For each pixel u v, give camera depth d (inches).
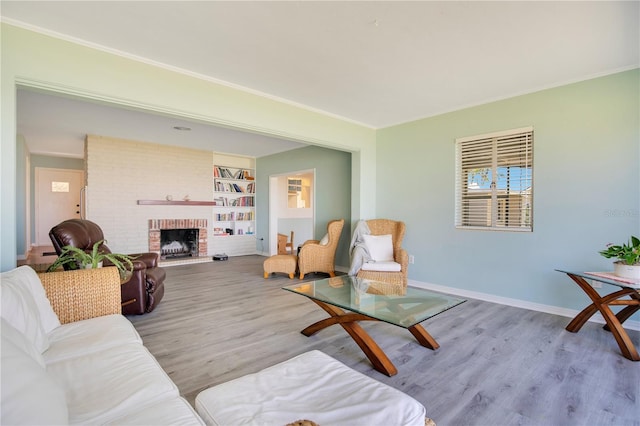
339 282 125.7
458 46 101.2
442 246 169.0
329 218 234.8
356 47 101.9
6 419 30.0
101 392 46.8
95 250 104.9
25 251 253.6
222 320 125.1
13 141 87.2
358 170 192.2
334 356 95.2
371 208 197.5
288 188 329.4
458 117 162.7
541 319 127.2
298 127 156.5
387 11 83.0
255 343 103.8
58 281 80.7
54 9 82.6
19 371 33.4
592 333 112.7
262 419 41.8
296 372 55.1
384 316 84.1
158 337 108.2
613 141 119.9
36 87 92.6
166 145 253.1
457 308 141.2
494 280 150.6
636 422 65.7
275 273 217.8
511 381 81.5
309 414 43.0
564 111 130.4
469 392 76.7
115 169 229.1
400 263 163.3
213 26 90.6
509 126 144.9
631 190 116.6
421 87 135.8
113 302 86.8
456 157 164.1
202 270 228.4
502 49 103.1
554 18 85.9
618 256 103.7
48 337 66.6
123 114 169.5
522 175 143.3
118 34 94.7
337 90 138.9
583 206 126.5
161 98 113.9
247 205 310.8
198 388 77.3
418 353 97.3
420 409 45.1
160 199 250.2
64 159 316.8
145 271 134.1
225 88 130.1
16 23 87.5
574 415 68.1
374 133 199.2
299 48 102.7
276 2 79.7
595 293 105.7
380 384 51.0
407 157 184.1
